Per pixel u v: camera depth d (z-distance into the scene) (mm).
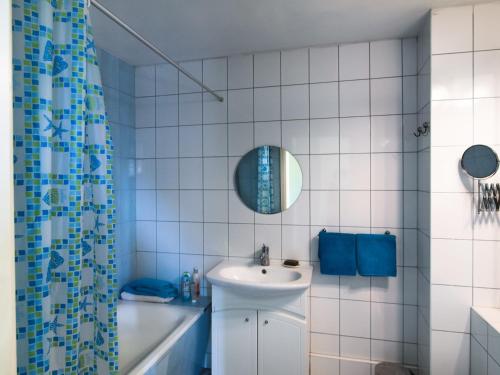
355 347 1929
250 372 1761
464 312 1525
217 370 1807
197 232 2182
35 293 768
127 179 2186
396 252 1856
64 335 880
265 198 2051
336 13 1553
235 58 2076
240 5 1468
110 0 1409
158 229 2248
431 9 1524
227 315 1790
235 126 2092
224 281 1694
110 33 1735
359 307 1919
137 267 2283
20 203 759
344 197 1931
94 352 1083
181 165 2195
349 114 1913
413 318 1846
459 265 1527
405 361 1857
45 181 778
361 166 1902
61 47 882
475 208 1506
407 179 1840
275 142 2029
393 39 1843
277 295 1714
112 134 2027
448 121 1522
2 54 448
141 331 1970
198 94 2148
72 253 884
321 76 1946
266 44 1909
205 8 1491
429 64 1562
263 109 2043
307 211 1986
